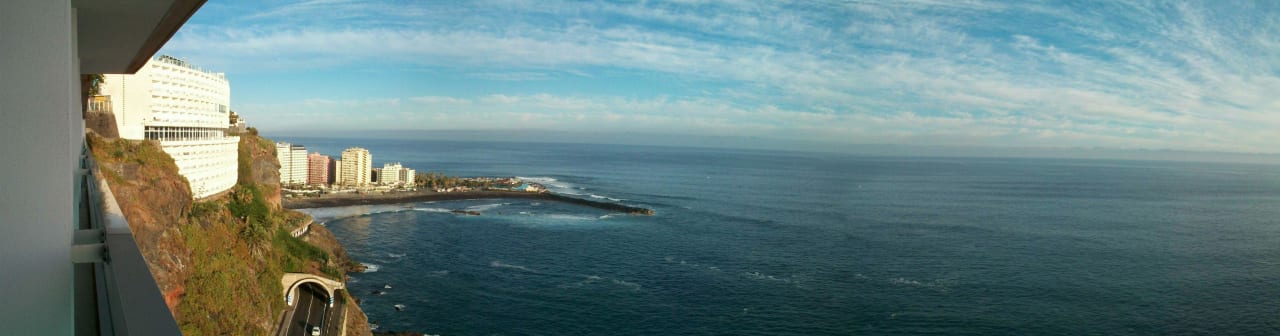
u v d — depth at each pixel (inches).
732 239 5497.1
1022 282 4065.0
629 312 3376.0
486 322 3166.8
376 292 3599.9
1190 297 3786.9
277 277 2728.8
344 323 2662.4
